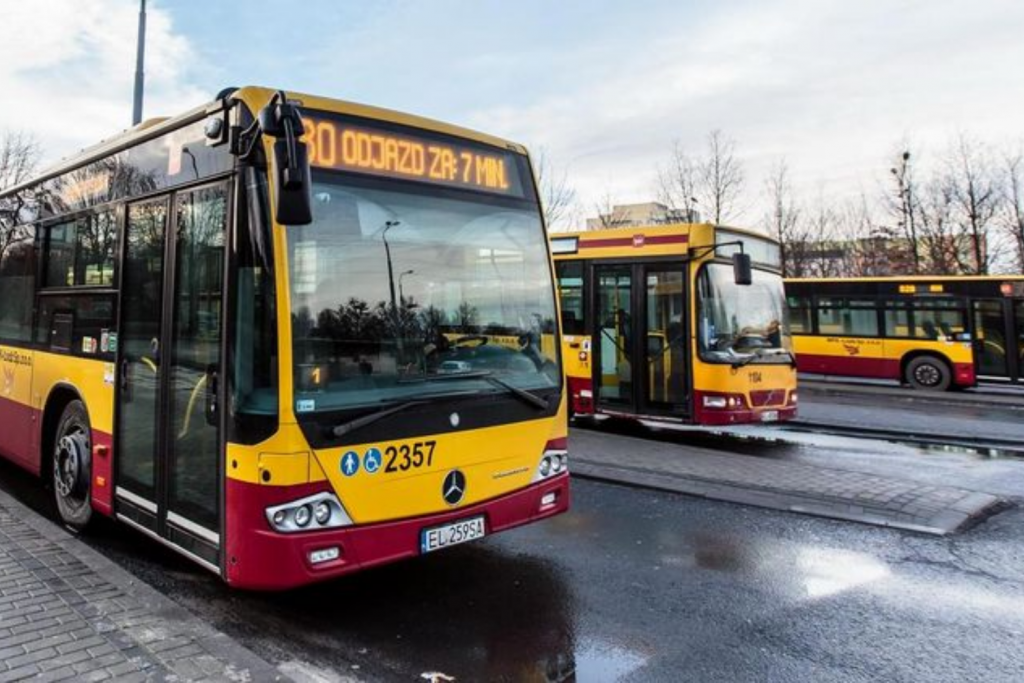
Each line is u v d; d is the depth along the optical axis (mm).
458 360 4281
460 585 4766
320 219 3814
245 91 3797
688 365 9742
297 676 3523
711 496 6973
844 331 19234
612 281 10680
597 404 10758
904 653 3828
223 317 3783
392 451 3830
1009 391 17562
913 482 7488
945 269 29703
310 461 3549
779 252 11031
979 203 29016
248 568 3557
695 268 9773
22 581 4332
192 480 4039
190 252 4160
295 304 3619
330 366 3703
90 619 3822
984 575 4980
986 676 3584
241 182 3744
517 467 4465
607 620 4234
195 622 3838
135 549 5309
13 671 3240
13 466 8055
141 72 12977
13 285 6797
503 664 3684
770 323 10320
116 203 5012
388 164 4180
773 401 9906
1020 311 17891
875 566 5156
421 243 4246
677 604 4477
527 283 4805
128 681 3188
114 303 4930
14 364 6609
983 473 8344
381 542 3764
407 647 3861
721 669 3648
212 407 3865
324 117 3943
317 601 4480
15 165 29688
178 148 4359
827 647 3898
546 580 4867
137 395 4633
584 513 6496
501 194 4781
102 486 4988
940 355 17844
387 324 3986
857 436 11039
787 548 5539
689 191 31406
